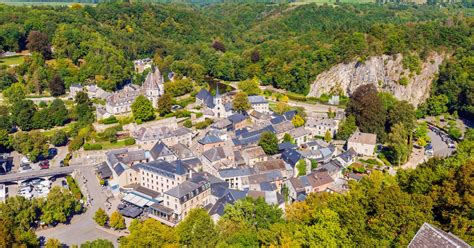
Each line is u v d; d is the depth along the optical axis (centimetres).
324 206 12062
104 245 13538
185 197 17512
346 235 10231
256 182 19750
